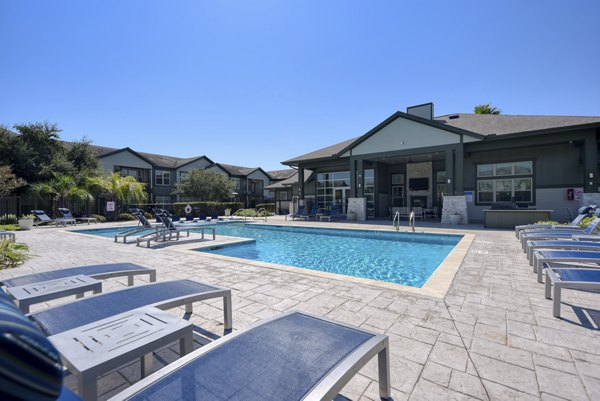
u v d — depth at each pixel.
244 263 6.14
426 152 15.30
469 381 2.15
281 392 1.38
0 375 0.70
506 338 2.77
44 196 19.14
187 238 10.66
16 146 19.41
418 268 7.17
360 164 17.38
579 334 2.83
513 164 14.99
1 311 0.83
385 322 3.14
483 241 8.57
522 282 4.53
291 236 12.67
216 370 1.55
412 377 2.21
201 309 3.59
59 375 0.82
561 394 2.01
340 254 8.77
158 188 30.75
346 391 2.07
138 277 5.15
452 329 2.96
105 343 1.81
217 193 29.22
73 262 6.52
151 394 1.37
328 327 2.05
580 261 4.11
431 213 18.58
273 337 1.90
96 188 21.02
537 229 7.88
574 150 13.62
